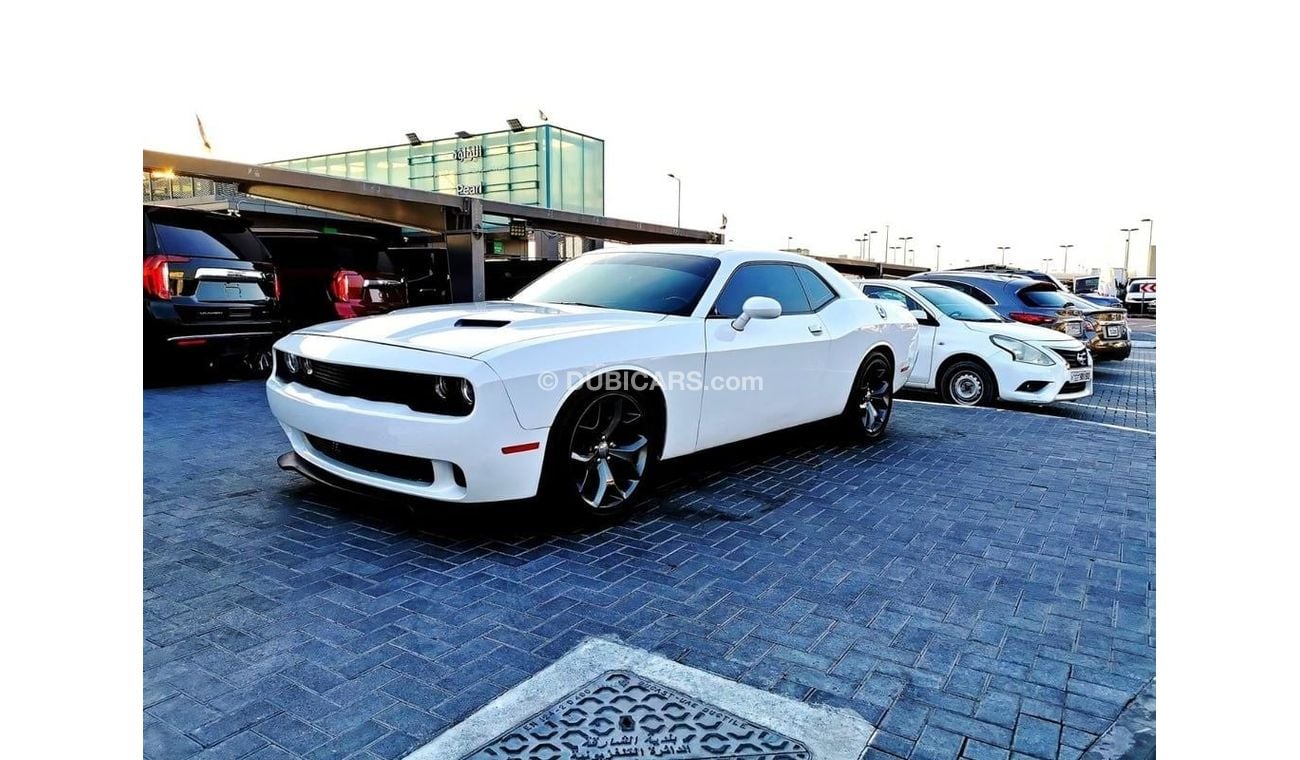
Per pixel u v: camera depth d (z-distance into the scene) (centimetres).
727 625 271
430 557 324
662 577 312
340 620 265
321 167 3403
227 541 334
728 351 422
